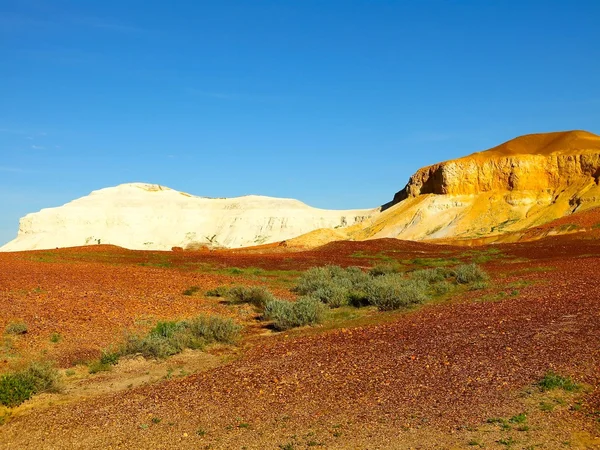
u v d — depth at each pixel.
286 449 9.40
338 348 16.25
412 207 158.38
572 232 81.31
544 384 11.20
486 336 15.55
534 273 33.81
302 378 13.41
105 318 21.41
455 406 10.69
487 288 28.08
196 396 12.74
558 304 19.30
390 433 9.74
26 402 13.47
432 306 23.89
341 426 10.24
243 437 10.12
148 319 21.98
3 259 40.75
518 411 10.21
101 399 13.38
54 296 24.69
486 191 153.25
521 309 19.14
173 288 30.09
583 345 13.57
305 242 81.38
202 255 52.28
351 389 12.24
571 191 139.50
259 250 66.31
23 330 18.66
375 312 24.56
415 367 13.36
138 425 11.16
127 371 16.19
